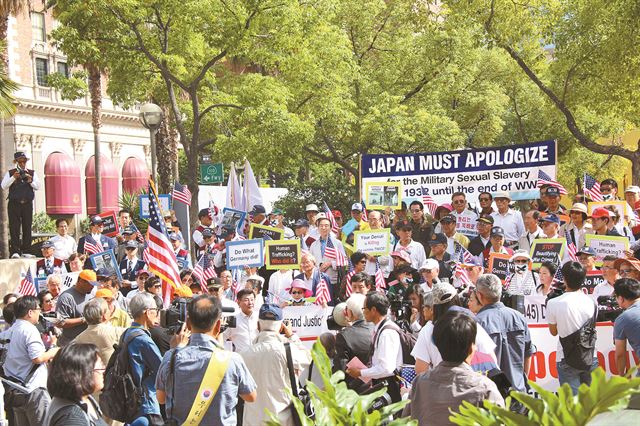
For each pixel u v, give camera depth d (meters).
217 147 25.50
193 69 26.48
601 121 36.97
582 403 2.94
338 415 3.35
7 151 50.31
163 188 31.39
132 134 58.81
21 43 50.72
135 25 22.66
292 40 23.97
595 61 24.05
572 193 41.00
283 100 25.64
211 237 15.38
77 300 11.25
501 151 14.53
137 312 7.74
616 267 9.54
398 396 7.27
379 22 33.88
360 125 31.47
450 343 4.77
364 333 7.64
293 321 10.48
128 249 14.84
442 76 32.75
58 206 52.41
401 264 10.95
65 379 5.00
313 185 36.59
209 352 5.96
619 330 7.50
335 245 13.35
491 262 10.68
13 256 18.81
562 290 9.26
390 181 15.03
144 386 7.57
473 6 24.70
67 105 53.25
